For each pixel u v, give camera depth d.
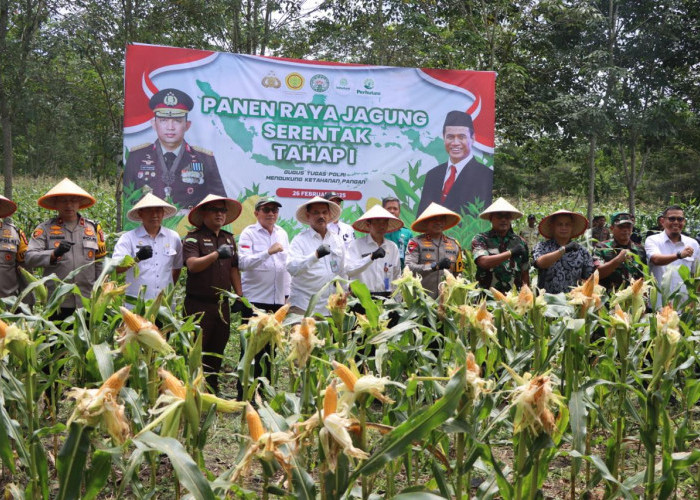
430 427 2.12
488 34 16.48
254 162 9.12
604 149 18.78
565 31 16.66
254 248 6.27
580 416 3.17
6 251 5.82
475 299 5.81
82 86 13.67
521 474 2.64
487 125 9.68
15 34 13.41
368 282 6.44
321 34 17.47
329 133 9.33
